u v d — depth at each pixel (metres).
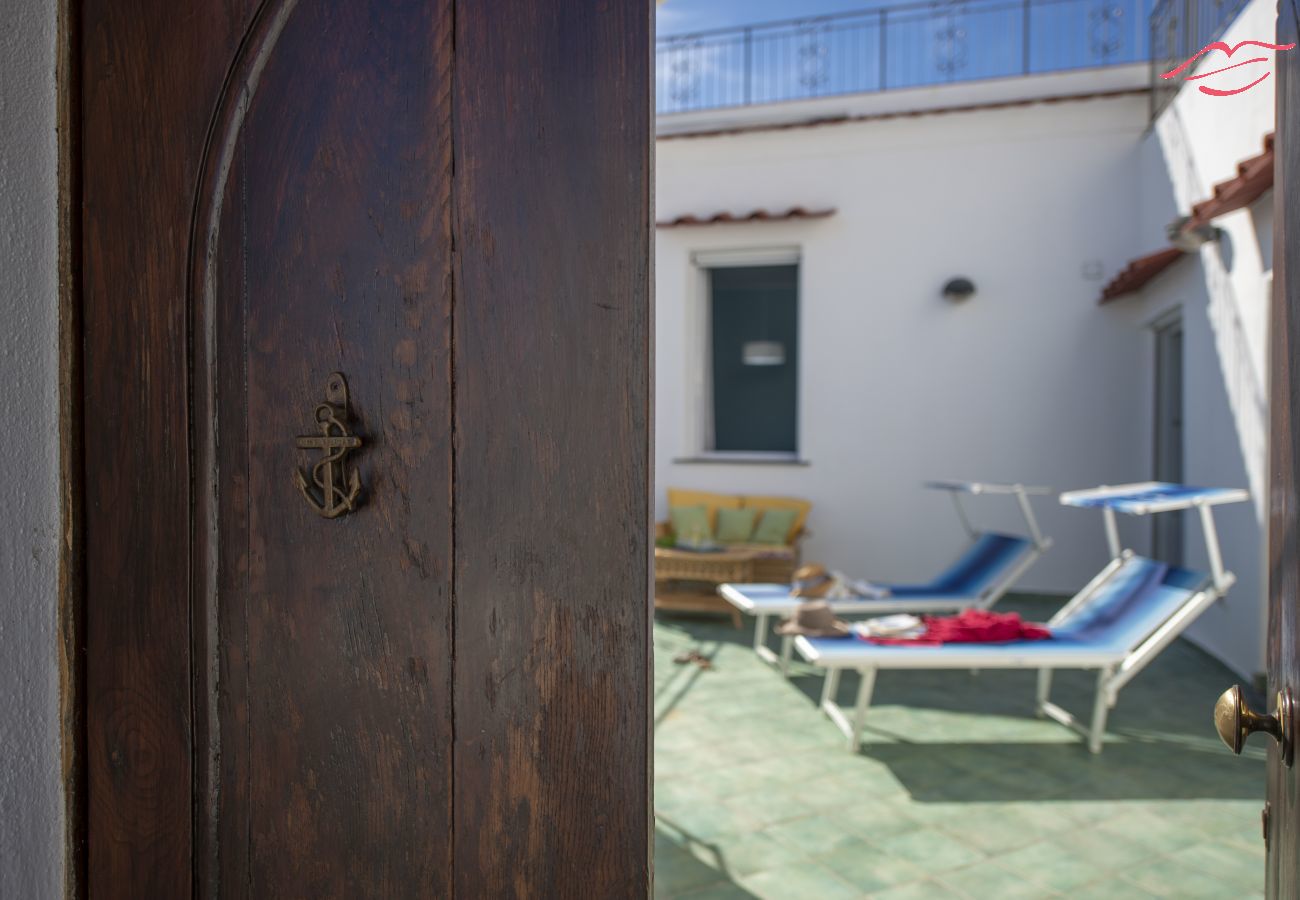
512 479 1.02
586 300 0.99
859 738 3.91
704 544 6.93
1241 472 5.14
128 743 1.15
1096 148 7.51
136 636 1.15
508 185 1.01
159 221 1.12
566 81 0.99
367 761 1.08
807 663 5.51
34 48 1.14
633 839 0.99
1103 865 2.85
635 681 0.98
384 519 1.06
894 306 7.91
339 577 1.08
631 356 0.98
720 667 5.41
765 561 7.12
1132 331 7.46
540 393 1.00
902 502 7.89
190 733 1.13
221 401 1.12
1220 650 5.51
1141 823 3.17
